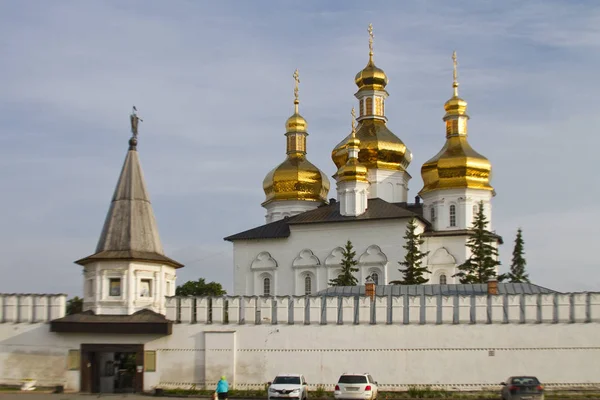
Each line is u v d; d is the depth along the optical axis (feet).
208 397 153.38
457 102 273.95
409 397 152.56
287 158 309.63
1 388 163.32
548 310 156.66
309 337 160.86
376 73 300.40
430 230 265.13
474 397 150.71
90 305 167.73
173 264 175.11
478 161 265.34
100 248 169.37
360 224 255.70
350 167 259.80
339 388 131.64
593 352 153.79
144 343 163.63
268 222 303.89
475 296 158.92
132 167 177.68
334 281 243.60
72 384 162.61
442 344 157.38
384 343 158.81
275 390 134.21
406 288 184.34
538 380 140.26
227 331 162.20
